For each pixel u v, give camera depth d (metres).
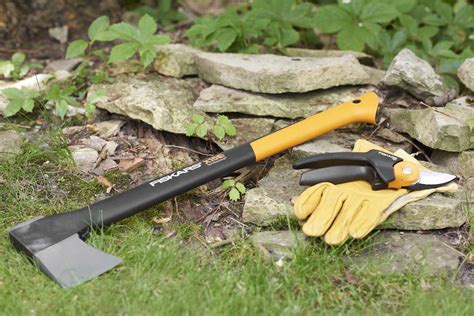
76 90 1.70
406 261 1.32
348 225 1.31
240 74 1.59
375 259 1.33
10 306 1.22
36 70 1.77
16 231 1.31
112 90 1.63
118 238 1.36
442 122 1.47
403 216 1.36
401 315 1.24
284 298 1.26
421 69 1.59
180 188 1.36
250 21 1.75
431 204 1.36
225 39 1.71
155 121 1.54
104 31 1.67
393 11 1.75
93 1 1.95
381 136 1.55
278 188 1.43
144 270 1.29
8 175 1.47
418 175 1.37
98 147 1.56
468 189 1.47
